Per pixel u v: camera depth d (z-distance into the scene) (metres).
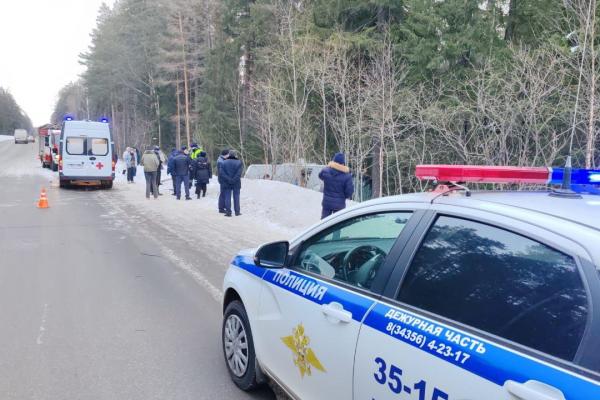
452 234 2.17
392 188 21.91
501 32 20.84
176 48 44.47
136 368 3.87
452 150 18.64
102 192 18.95
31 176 26.72
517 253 1.90
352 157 19.33
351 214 2.83
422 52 19.33
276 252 3.20
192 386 3.60
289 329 2.88
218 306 5.44
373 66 19.95
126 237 9.62
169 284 6.29
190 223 11.65
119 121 69.06
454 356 1.84
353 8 22.05
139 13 56.75
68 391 3.50
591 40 13.23
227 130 33.66
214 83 35.06
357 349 2.28
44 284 6.18
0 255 7.79
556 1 17.05
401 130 18.66
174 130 53.34
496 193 2.33
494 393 1.65
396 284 2.27
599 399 1.41
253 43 32.75
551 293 1.73
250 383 3.41
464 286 2.01
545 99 15.34
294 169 20.17
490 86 16.23
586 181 2.46
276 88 21.66
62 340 4.40
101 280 6.42
